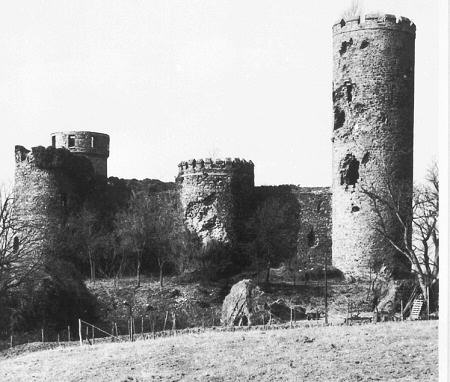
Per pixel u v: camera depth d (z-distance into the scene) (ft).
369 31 368.68
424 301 271.28
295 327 239.09
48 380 185.06
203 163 401.29
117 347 211.20
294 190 404.57
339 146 372.79
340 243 369.71
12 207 358.64
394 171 365.81
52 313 305.12
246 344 200.85
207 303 342.64
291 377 171.12
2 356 234.79
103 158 458.50
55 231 395.14
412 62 373.61
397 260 359.05
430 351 185.57
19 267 317.22
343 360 181.16
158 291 351.67
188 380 174.19
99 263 395.75
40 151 403.34
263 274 376.27
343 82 372.58
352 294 333.01
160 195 413.39
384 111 367.66
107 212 417.69
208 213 398.83
